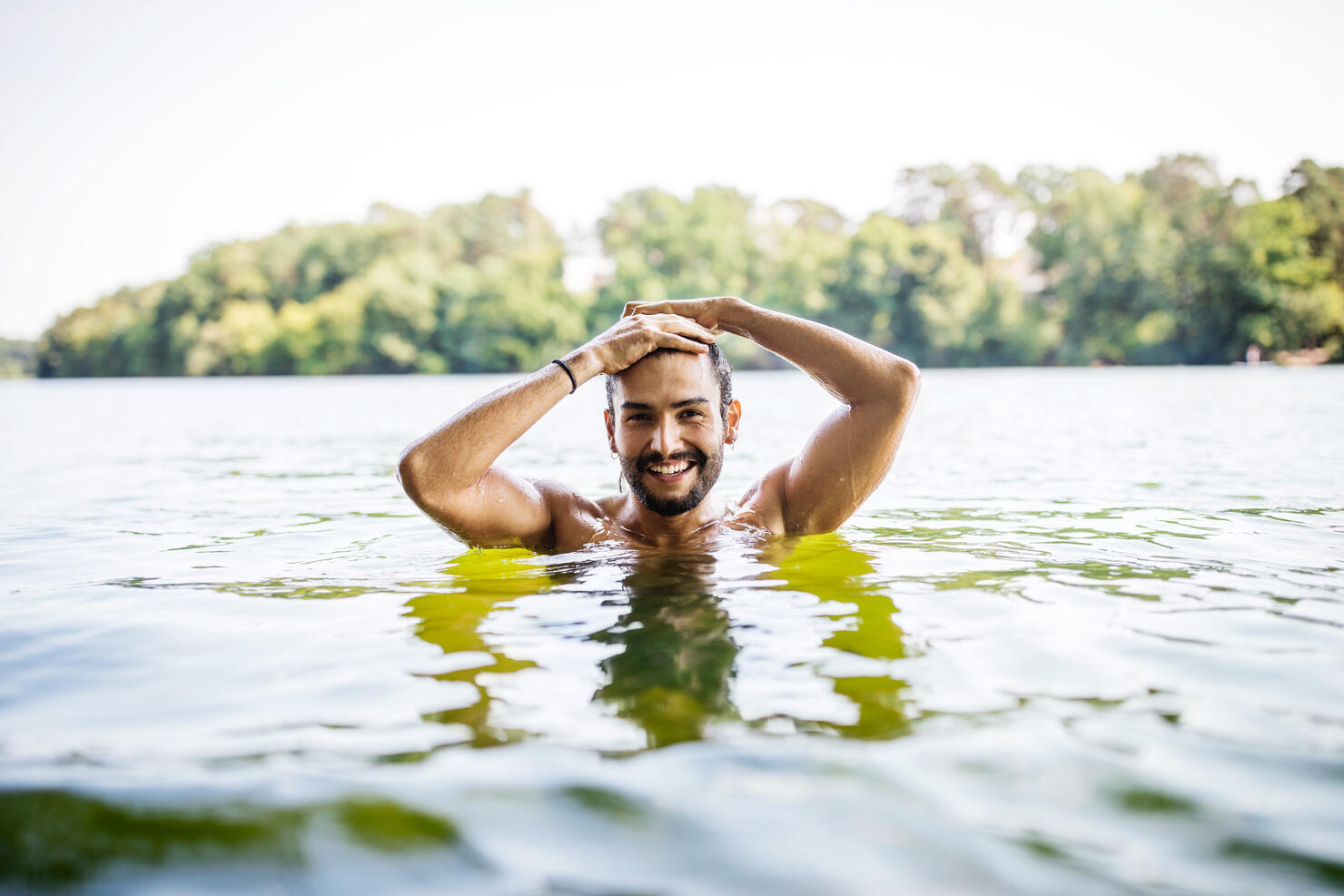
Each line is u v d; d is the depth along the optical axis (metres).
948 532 2.87
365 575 2.36
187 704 1.39
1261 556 2.42
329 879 0.89
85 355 55.31
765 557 2.46
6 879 0.90
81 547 2.89
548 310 50.38
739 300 2.75
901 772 1.09
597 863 0.91
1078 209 47.62
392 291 49.50
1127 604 1.90
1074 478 4.39
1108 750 1.15
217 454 6.95
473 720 1.30
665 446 2.46
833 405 12.41
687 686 1.42
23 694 1.45
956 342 49.84
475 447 2.37
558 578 2.25
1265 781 1.06
